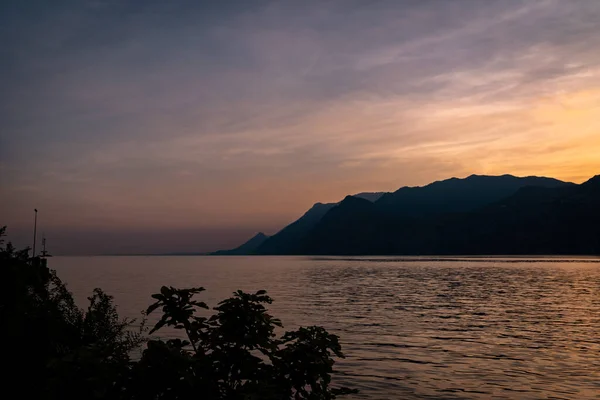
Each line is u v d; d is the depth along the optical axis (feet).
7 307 22.04
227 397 13.89
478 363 61.16
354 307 139.03
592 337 84.79
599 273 372.58
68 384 13.67
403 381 51.60
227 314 15.20
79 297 137.28
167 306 15.39
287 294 190.39
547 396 46.09
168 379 13.57
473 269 460.96
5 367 20.61
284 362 15.53
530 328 96.94
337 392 15.79
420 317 115.03
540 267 499.92
